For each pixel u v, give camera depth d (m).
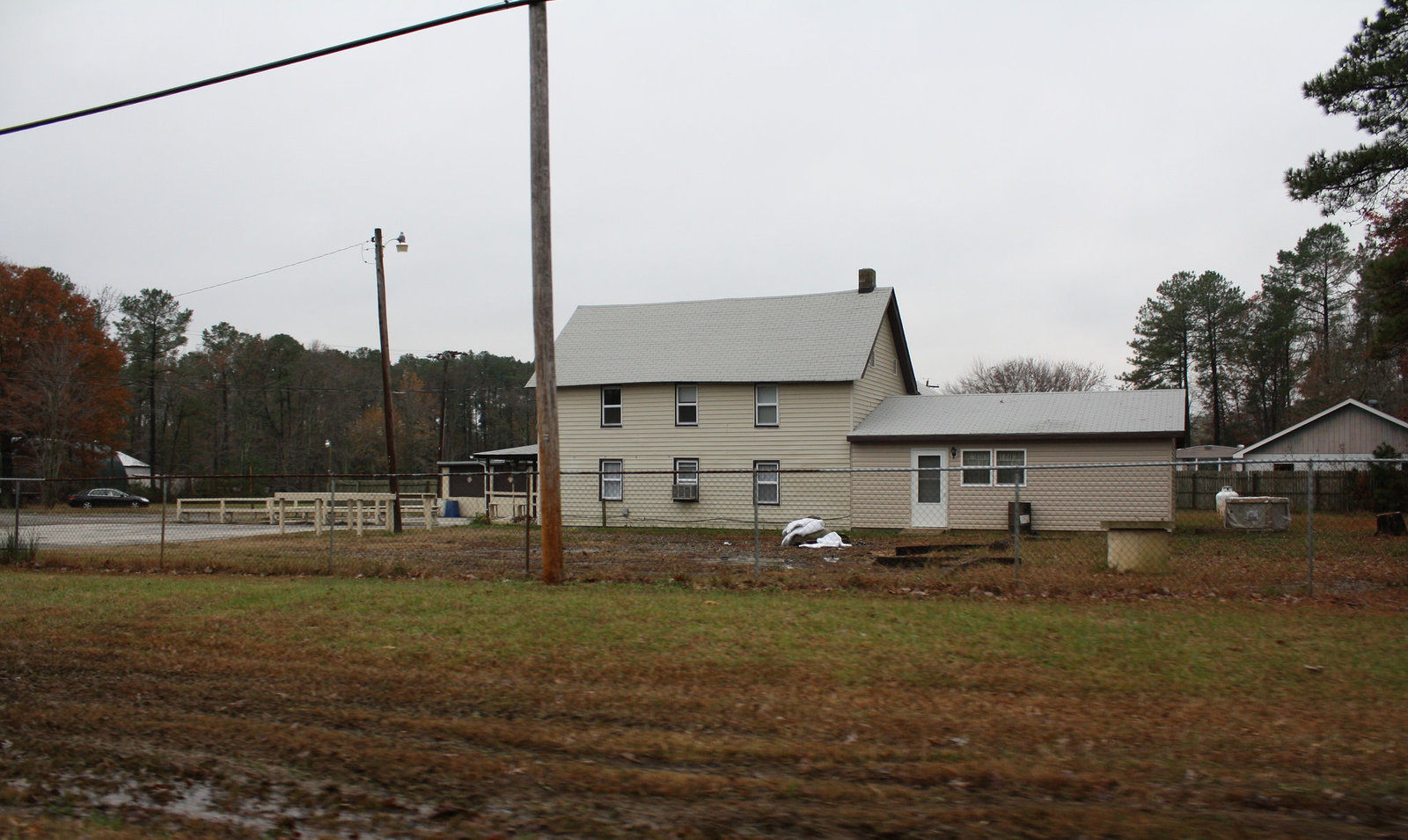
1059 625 10.03
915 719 6.83
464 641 9.55
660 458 30.61
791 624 10.25
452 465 40.53
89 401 54.22
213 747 6.42
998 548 18.61
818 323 31.64
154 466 64.62
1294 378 61.81
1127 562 14.53
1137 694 7.43
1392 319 23.66
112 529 28.42
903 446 27.86
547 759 6.12
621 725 6.83
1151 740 6.33
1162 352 65.94
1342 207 23.45
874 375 31.08
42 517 32.25
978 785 5.56
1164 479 25.09
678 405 30.59
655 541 22.00
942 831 4.90
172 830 5.05
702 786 5.59
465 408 91.19
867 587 13.16
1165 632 9.65
